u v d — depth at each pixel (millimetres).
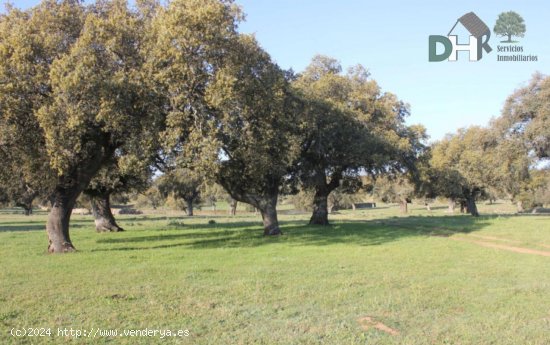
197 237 25594
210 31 17500
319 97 30344
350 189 38781
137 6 19938
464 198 56094
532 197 67062
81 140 17922
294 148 24359
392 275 12297
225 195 78000
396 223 37594
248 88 19375
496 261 15008
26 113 16969
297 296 9828
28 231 32438
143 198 98750
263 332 7426
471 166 48688
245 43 19484
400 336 7176
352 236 24859
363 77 36438
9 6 18125
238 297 9781
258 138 20875
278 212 82250
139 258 16266
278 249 18859
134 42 18391
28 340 7164
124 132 18406
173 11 17531
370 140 30688
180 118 17812
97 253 17922
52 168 17297
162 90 17922
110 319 8219
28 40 16469
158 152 20438
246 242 22203
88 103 16516
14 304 9312
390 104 36156
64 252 18422
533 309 8711
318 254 16984
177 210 90938
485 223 33188
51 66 16125
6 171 18516
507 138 35594
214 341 7055
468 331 7387
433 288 10578
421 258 15711
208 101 17812
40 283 11500
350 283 11203
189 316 8375
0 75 16000
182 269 13562
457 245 19938
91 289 10719
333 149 31906
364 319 8102
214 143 17703
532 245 19562
